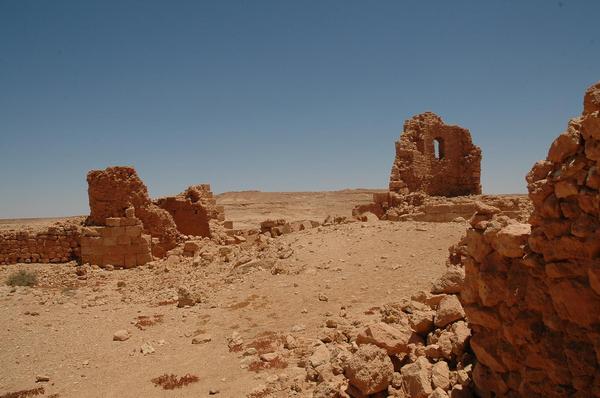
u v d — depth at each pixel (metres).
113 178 23.83
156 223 24.73
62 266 22.48
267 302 14.23
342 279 15.59
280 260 18.31
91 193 23.88
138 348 11.57
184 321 13.58
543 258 5.23
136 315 14.66
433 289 10.91
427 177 32.41
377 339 8.09
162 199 27.75
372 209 30.58
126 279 20.70
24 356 11.25
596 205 4.55
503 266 5.84
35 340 12.36
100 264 22.70
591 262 4.52
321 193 92.81
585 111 5.21
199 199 28.16
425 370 6.82
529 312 5.38
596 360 4.56
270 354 9.90
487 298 5.96
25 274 20.25
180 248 25.06
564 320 4.92
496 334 5.95
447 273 10.78
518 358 5.52
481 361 6.17
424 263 16.41
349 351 8.53
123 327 13.48
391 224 23.08
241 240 27.94
